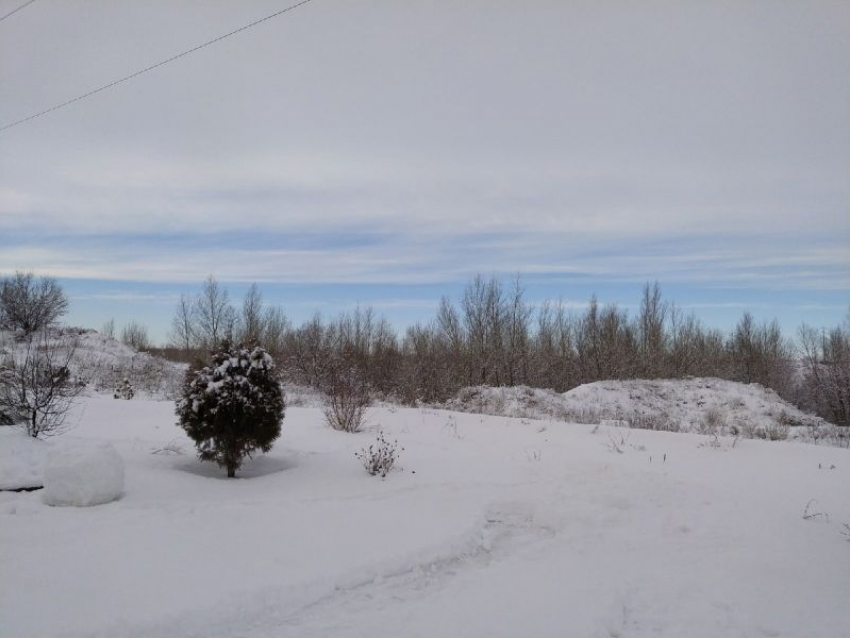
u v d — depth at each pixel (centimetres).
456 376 3152
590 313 3816
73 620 350
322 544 516
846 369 2777
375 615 403
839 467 948
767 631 410
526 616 411
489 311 3562
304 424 1216
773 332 4106
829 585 496
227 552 480
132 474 699
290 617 396
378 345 3616
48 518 531
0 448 663
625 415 2214
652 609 442
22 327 2334
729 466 948
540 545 580
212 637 362
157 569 434
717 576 511
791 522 672
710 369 3975
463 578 482
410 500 678
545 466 898
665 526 650
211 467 809
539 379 3641
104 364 2773
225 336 792
